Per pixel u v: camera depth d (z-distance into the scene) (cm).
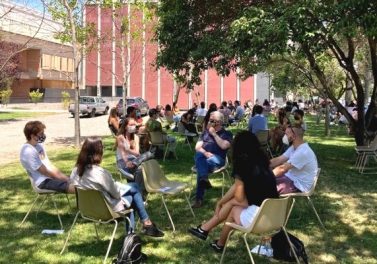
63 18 1803
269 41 927
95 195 504
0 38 2402
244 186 492
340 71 2705
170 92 5288
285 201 470
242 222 482
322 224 664
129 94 5256
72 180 542
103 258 536
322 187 920
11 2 1642
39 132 657
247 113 3158
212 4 1223
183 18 1216
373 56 1261
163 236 610
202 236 530
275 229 472
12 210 741
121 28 2188
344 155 1405
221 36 1152
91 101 3472
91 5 1933
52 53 5025
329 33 902
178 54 1232
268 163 504
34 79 5016
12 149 1566
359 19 879
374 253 564
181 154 1365
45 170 640
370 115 1311
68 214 716
